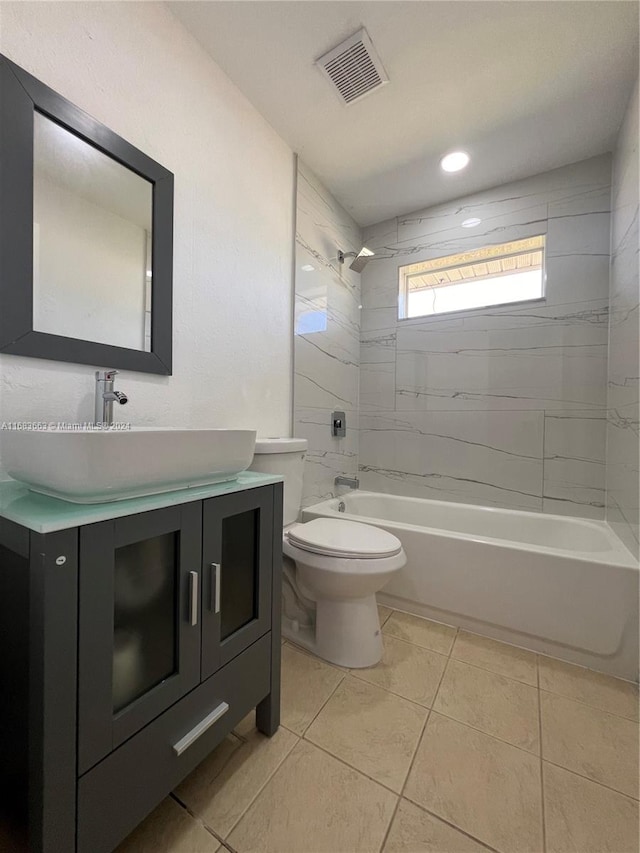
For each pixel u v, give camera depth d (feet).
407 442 8.14
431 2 3.97
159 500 2.49
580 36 4.28
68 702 1.98
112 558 2.19
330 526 5.19
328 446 7.56
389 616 5.69
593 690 4.13
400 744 3.39
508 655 4.75
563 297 6.64
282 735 3.48
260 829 2.66
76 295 3.37
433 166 6.63
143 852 2.51
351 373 8.30
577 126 5.66
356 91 5.09
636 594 4.27
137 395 3.93
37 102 3.04
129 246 3.79
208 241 4.72
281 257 6.07
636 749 3.38
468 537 5.35
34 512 2.11
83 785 2.05
